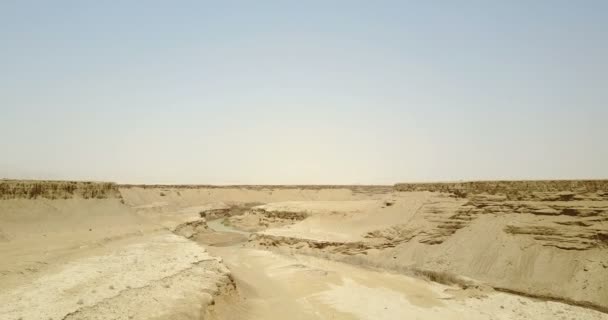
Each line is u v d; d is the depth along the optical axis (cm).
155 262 2923
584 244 3669
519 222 4244
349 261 5022
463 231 4616
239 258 5297
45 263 2717
